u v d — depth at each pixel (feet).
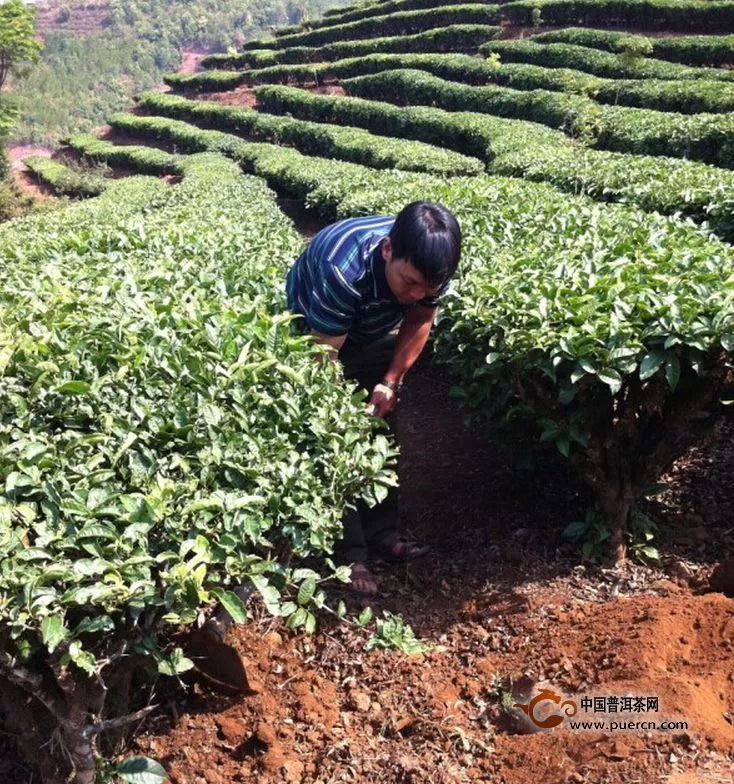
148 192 52.39
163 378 11.00
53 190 102.78
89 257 18.58
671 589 12.64
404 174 41.52
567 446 12.67
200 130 100.37
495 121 63.21
